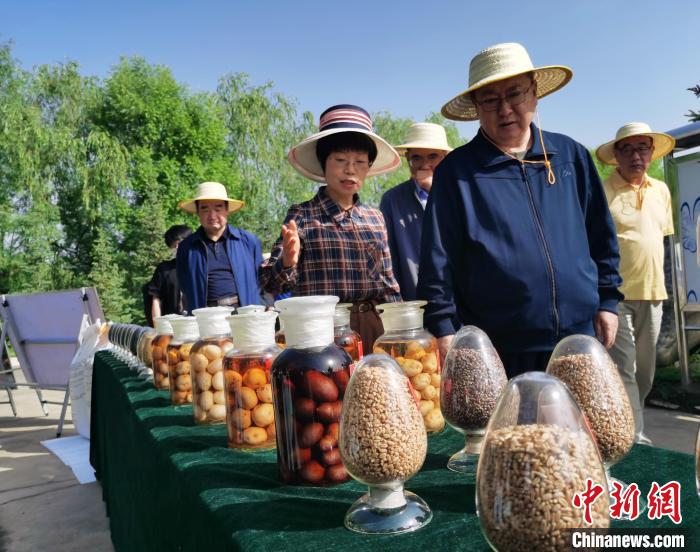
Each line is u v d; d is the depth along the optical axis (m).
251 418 1.37
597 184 2.13
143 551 1.76
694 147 4.89
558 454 0.67
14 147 22.27
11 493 3.94
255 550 0.82
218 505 1.00
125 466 2.25
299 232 2.42
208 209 4.15
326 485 1.11
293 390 1.12
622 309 3.60
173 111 27.72
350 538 0.86
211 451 1.37
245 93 27.72
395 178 25.39
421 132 3.36
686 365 5.00
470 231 1.99
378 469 0.89
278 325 2.75
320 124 2.50
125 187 25.09
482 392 1.15
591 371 0.97
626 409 0.96
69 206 25.42
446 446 1.35
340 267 2.44
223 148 29.25
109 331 3.51
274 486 1.13
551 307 1.93
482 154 2.04
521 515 0.66
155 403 2.06
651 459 1.12
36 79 25.44
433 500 1.00
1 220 21.86
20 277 22.39
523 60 1.98
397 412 0.92
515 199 1.98
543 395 0.72
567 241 1.97
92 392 3.71
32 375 6.31
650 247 3.77
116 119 27.62
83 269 25.42
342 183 2.41
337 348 1.19
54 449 4.89
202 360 1.67
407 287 3.24
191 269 4.15
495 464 0.70
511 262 1.94
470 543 0.81
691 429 4.24
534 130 2.06
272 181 26.61
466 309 2.09
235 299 4.12
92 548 3.01
